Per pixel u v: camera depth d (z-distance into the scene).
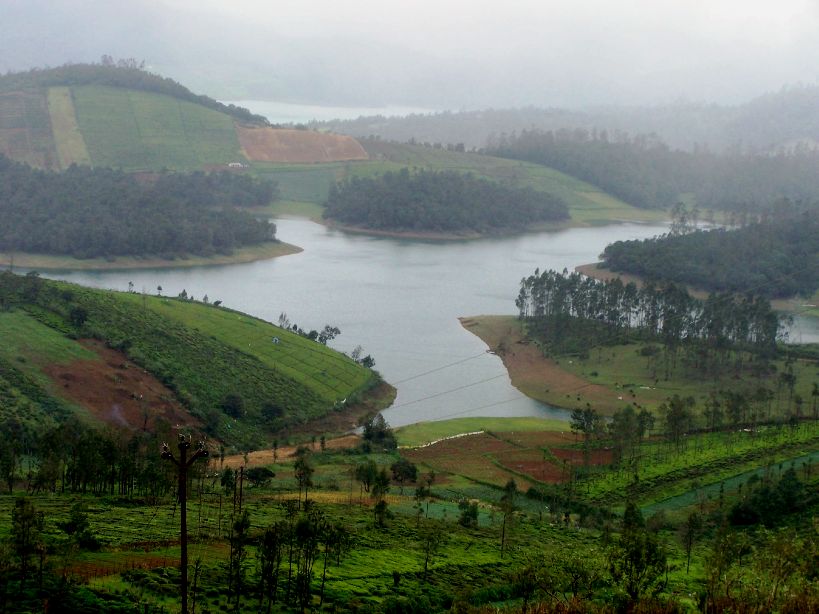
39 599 70.12
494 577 95.06
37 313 196.50
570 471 152.88
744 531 117.12
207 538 95.44
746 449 158.25
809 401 194.38
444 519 121.88
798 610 71.12
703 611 78.44
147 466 121.75
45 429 149.62
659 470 149.62
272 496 126.75
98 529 94.75
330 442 176.75
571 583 80.00
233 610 75.50
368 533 107.50
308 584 80.31
